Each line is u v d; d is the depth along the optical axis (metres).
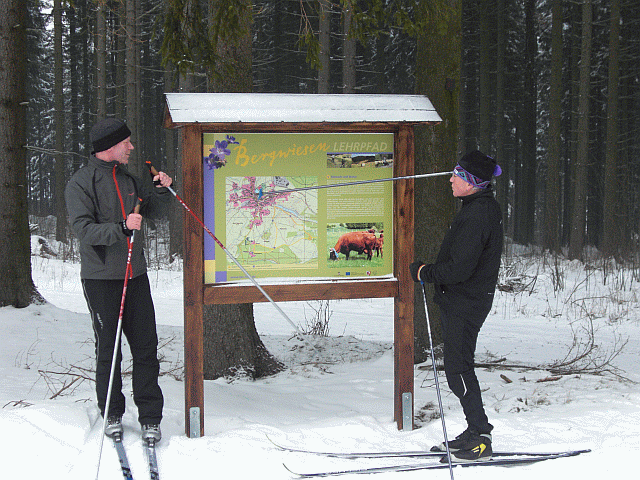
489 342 8.05
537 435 3.72
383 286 3.98
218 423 3.87
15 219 8.08
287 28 25.11
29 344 6.55
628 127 25.20
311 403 4.78
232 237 3.84
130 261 3.33
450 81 6.54
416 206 6.65
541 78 25.72
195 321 3.67
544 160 30.31
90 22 23.62
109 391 3.09
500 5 22.02
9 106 8.06
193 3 5.60
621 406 4.35
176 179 17.50
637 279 12.87
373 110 3.83
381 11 5.57
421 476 3.12
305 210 3.94
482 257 3.35
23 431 3.18
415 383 5.55
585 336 8.54
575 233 17.27
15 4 8.11
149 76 29.22
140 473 3.08
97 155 3.44
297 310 10.23
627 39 22.22
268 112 3.66
